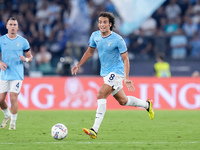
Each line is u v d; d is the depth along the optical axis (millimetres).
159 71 61438
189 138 26219
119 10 69188
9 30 29875
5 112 31297
